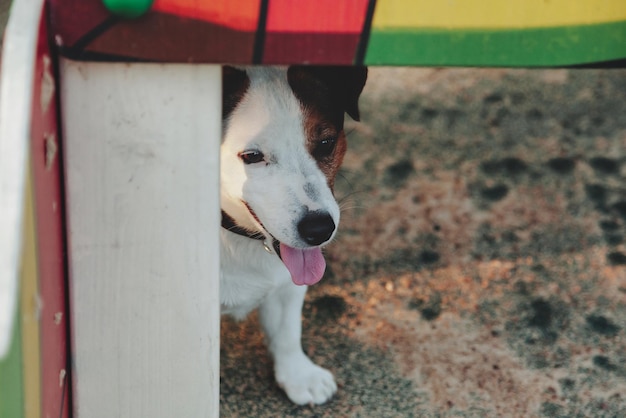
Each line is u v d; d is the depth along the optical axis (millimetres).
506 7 1504
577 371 2658
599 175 3523
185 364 1852
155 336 1797
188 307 1785
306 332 2797
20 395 1314
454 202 3379
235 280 2316
